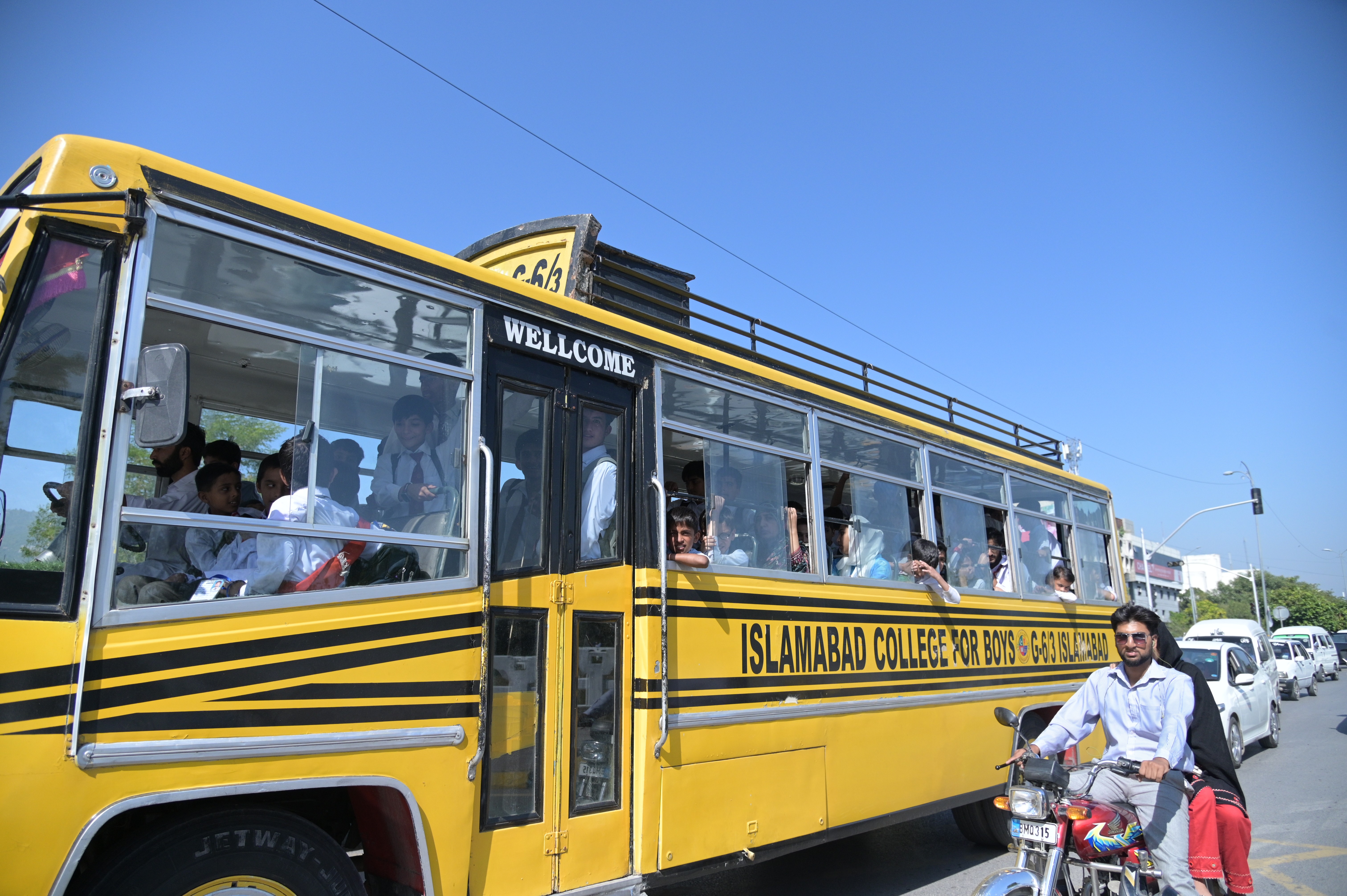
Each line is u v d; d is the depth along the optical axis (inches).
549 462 178.1
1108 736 191.5
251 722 127.0
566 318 186.7
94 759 112.0
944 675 280.2
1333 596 3457.2
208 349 162.6
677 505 209.6
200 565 127.7
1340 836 341.1
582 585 179.8
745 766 205.8
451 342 164.7
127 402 121.5
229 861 124.9
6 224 128.3
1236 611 3095.5
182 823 122.0
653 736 185.8
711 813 195.5
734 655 207.8
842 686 238.1
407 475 154.4
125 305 123.0
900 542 276.8
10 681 107.7
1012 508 343.0
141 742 116.4
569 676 174.1
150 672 118.6
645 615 189.8
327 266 147.8
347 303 150.3
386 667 143.3
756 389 232.5
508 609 165.5
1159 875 176.1
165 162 131.3
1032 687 326.3
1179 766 174.1
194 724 121.5
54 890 107.2
